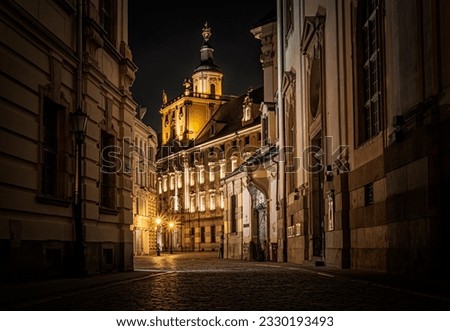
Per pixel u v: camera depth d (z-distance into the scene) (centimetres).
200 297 1216
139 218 7119
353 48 2212
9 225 1398
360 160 2119
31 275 1514
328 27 2598
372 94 2086
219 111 9775
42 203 1593
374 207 1941
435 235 1433
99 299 1180
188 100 9856
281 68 4069
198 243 9194
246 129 7994
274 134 4641
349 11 2266
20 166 1473
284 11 4012
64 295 1211
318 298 1173
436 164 1448
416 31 1559
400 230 1634
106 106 2127
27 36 1516
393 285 1309
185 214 9500
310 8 3084
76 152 1814
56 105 1727
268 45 4812
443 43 1439
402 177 1620
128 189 2317
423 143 1469
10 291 1228
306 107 3112
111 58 2233
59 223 1692
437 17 1467
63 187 1744
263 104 4756
